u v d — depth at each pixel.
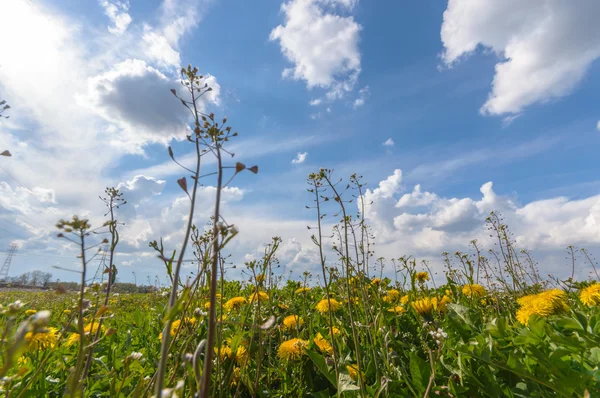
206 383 0.89
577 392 1.39
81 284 1.02
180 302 0.84
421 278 4.10
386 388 1.75
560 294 2.10
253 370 2.38
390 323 3.18
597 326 1.71
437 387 1.75
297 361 2.44
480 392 1.64
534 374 1.54
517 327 2.06
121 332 3.69
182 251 0.99
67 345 2.48
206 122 1.08
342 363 2.08
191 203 1.04
